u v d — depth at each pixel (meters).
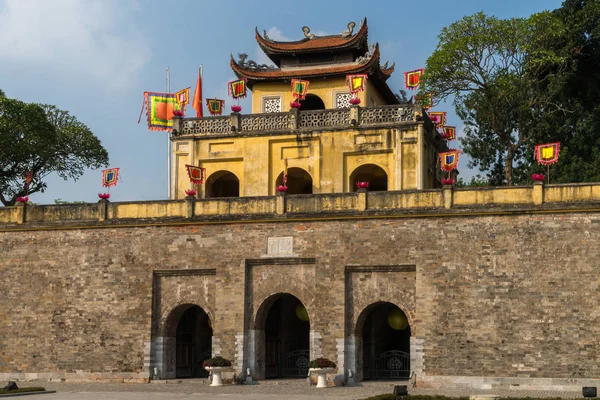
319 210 42.47
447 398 31.67
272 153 49.25
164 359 44.12
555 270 38.53
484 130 62.41
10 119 54.19
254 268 43.28
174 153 50.59
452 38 51.22
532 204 39.22
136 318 44.22
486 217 39.84
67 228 45.97
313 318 41.81
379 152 47.50
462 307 39.53
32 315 45.81
